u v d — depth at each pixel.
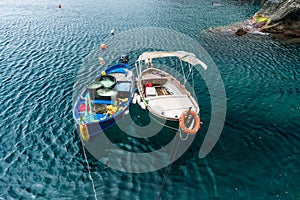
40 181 16.45
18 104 23.94
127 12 57.34
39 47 37.44
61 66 31.56
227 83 27.78
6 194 15.62
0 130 20.64
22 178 16.64
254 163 17.61
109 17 53.38
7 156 18.22
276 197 15.22
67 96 25.20
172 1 68.19
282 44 38.12
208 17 53.69
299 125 21.06
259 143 19.31
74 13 56.09
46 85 27.20
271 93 25.72
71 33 43.62
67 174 16.92
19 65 31.64
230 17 53.47
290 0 41.34
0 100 24.50
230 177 16.64
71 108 23.33
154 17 53.44
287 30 41.22
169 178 16.64
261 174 16.78
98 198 15.40
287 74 29.44
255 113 22.67
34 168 17.33
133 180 16.52
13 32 43.34
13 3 63.12
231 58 33.72
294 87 26.72
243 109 23.27
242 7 61.78
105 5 63.56
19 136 20.05
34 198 15.40
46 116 22.31
